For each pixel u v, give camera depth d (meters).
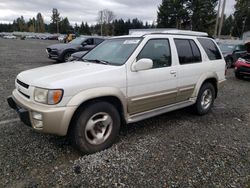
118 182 2.77
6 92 6.34
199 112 5.20
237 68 10.62
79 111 3.21
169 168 3.09
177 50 4.50
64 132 3.06
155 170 3.03
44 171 2.93
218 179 2.90
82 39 13.78
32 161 3.13
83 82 3.16
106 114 3.45
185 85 4.62
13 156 3.23
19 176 2.82
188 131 4.36
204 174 2.99
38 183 2.71
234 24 58.59
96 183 2.74
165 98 4.28
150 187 2.70
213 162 3.28
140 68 3.62
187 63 4.68
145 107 4.00
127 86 3.61
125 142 3.79
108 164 3.13
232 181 2.87
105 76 3.38
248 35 32.44
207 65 5.14
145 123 4.70
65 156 3.29
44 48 26.64
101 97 3.37
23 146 3.51
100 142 3.44
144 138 3.97
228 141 3.99
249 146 3.83
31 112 3.09
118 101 3.61
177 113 5.44
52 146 3.55
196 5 45.34
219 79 5.55
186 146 3.73
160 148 3.63
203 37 5.32
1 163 3.05
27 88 3.22
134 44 3.97
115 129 3.59
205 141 3.95
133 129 4.37
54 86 2.97
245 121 5.06
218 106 6.16
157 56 4.11
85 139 3.28
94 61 4.07
